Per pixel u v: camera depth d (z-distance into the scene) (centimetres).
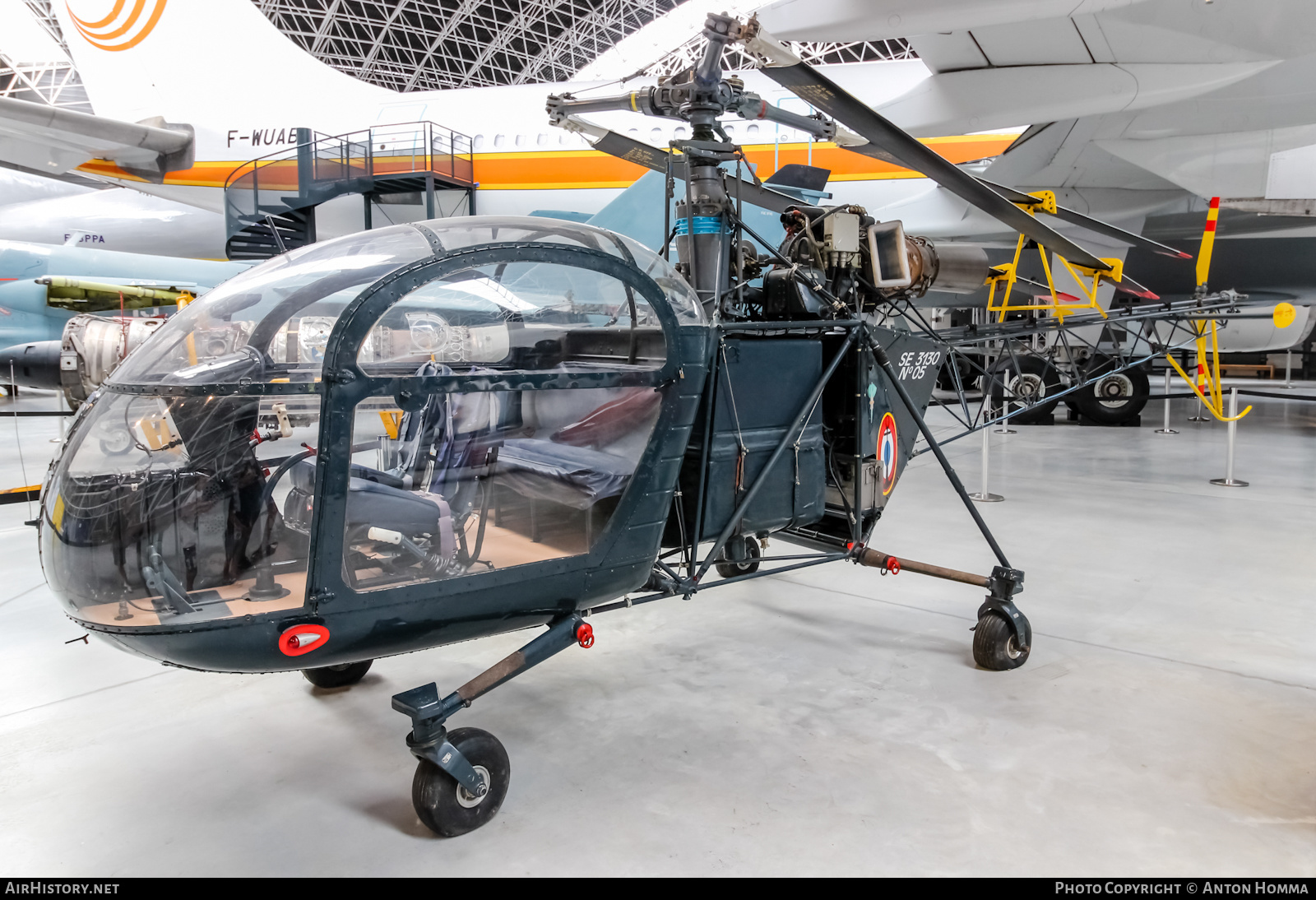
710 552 247
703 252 260
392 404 188
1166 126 705
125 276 1023
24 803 206
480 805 192
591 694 268
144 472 176
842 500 285
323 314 196
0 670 292
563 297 235
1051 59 585
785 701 260
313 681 272
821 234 287
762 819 193
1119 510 534
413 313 247
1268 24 521
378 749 235
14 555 446
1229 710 248
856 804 199
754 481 247
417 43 3534
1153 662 287
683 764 221
